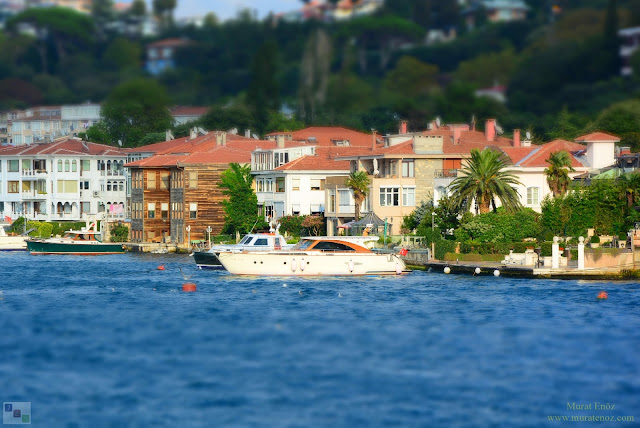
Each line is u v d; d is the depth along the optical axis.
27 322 161.50
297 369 126.69
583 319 161.50
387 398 113.19
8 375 124.25
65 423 105.12
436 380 121.12
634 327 153.50
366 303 181.38
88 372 125.56
